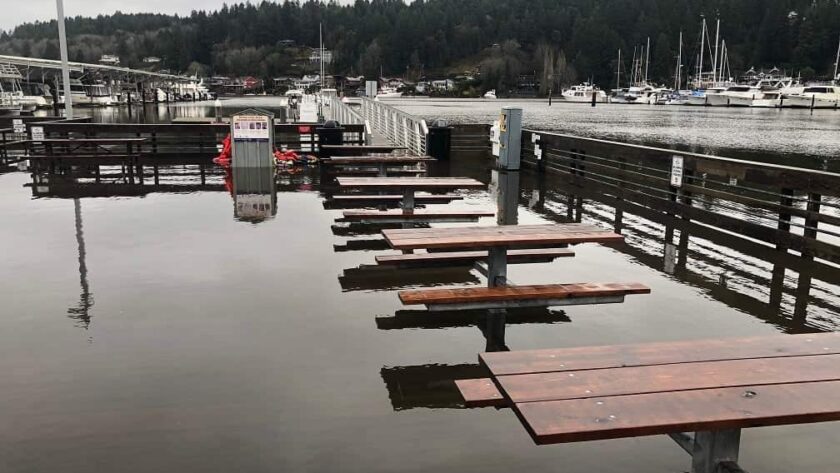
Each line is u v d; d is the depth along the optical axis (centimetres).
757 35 12256
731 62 11925
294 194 1109
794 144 2950
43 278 596
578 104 11275
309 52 17088
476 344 446
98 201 1028
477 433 327
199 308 515
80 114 6103
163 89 12388
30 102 7131
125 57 15888
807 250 693
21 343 442
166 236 775
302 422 336
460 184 815
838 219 652
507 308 525
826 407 228
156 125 1709
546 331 474
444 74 15425
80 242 742
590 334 469
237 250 706
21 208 962
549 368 263
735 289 589
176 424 333
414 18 15800
